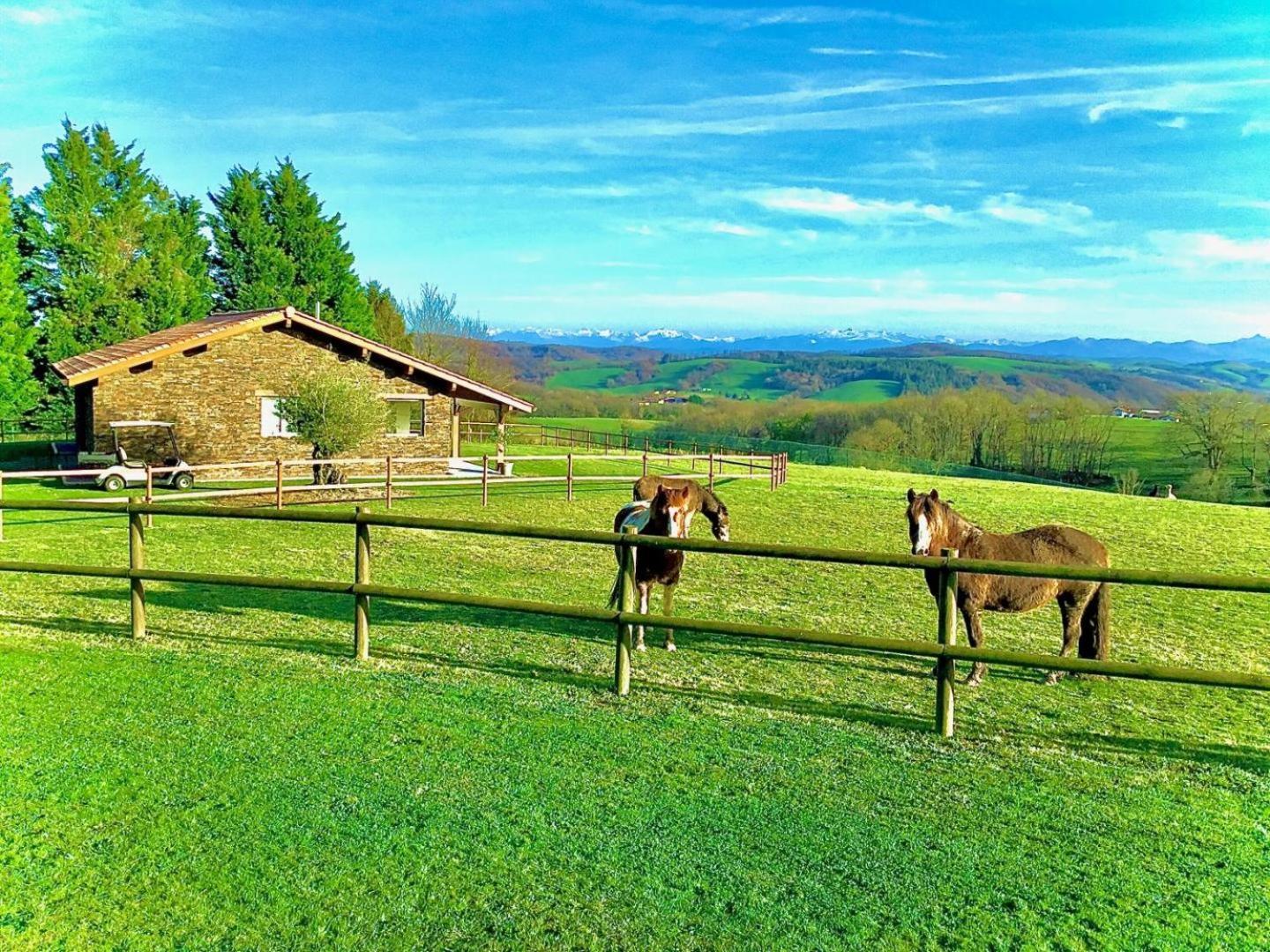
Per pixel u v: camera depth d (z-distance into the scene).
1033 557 7.00
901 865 4.02
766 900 3.71
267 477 23.06
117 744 5.07
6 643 7.00
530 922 3.53
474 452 37.78
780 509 20.22
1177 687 7.16
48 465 26.20
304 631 7.82
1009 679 7.20
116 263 37.16
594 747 5.22
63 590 9.36
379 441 24.95
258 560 11.63
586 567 12.19
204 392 22.23
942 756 5.29
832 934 3.50
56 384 37.12
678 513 7.49
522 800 4.53
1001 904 3.73
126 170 38.78
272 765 4.85
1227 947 3.47
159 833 4.12
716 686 6.65
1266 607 11.05
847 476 33.47
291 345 23.31
